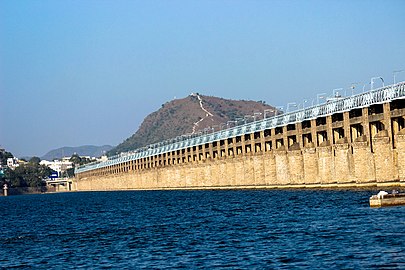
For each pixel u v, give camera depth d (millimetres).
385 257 50781
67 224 108625
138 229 87688
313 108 146875
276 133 169750
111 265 58406
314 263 51031
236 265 53000
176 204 143500
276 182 165000
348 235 62281
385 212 77125
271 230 72562
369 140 123375
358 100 126750
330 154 137750
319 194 121625
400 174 109125
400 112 113062
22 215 147875
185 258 58438
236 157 191500
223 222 87312
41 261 64750
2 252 74062
